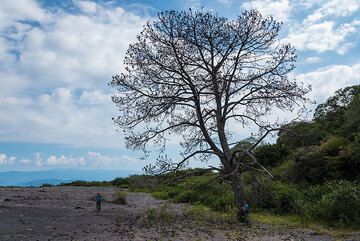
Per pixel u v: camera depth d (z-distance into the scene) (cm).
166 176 2216
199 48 2222
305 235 1945
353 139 3547
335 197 2314
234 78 2266
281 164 4250
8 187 4494
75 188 5194
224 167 2312
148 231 1859
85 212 2598
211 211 3006
